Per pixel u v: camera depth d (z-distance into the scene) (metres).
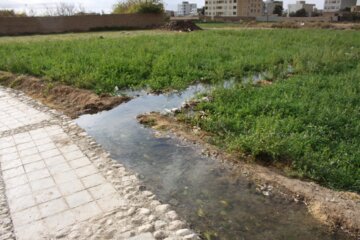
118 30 28.92
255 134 4.22
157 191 3.41
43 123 5.32
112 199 3.13
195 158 4.11
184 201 3.23
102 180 3.48
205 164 3.96
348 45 13.78
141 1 33.16
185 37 17.48
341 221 2.88
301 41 15.34
